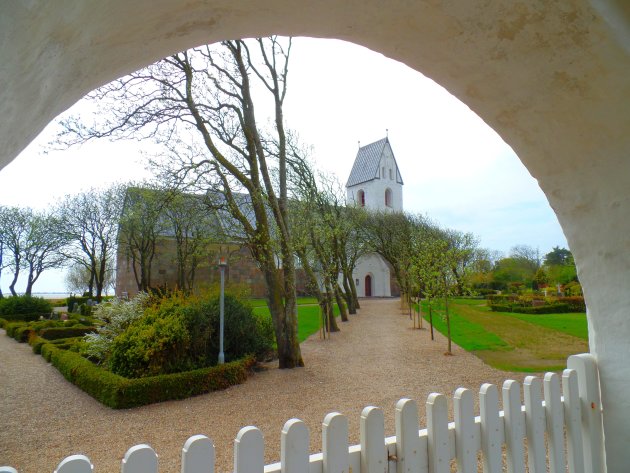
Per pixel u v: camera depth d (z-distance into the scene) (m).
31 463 4.77
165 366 8.07
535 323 17.80
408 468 1.52
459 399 1.69
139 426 5.97
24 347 15.55
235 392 7.86
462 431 1.66
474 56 1.71
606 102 1.65
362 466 1.46
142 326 8.49
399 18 1.55
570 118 1.78
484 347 11.84
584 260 2.06
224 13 1.32
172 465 4.51
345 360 10.81
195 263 23.67
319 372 9.45
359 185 51.66
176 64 9.60
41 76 0.95
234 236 11.23
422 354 11.20
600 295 2.00
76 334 16.86
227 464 4.48
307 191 13.95
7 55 0.80
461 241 34.38
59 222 26.20
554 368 8.76
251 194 10.45
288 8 1.41
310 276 15.17
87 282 37.44
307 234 13.08
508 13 1.50
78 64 1.09
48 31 0.87
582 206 1.99
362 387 7.93
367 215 29.50
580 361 2.04
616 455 1.95
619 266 1.91
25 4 0.77
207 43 1.47
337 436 1.39
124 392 6.96
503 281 40.06
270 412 6.50
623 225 1.86
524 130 1.96
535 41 1.58
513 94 1.83
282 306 10.21
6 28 0.77
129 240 24.98
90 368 8.47
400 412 1.53
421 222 32.03
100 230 26.77
